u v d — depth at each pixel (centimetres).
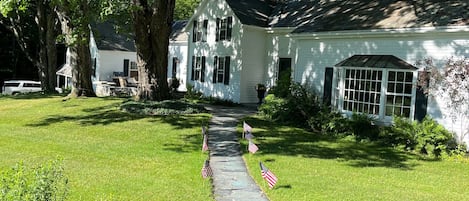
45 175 497
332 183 891
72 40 1917
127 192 761
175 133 1434
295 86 1825
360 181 926
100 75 3806
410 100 1512
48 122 1633
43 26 3092
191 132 1455
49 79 3088
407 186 906
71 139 1309
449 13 1464
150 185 817
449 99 1377
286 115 1772
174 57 3509
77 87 2428
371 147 1370
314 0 2462
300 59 1936
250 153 1164
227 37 2641
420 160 1210
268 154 1166
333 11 2062
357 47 1694
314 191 819
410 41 1513
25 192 456
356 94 1683
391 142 1412
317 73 1858
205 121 1683
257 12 2677
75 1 1797
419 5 1623
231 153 1167
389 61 1553
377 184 908
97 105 2047
